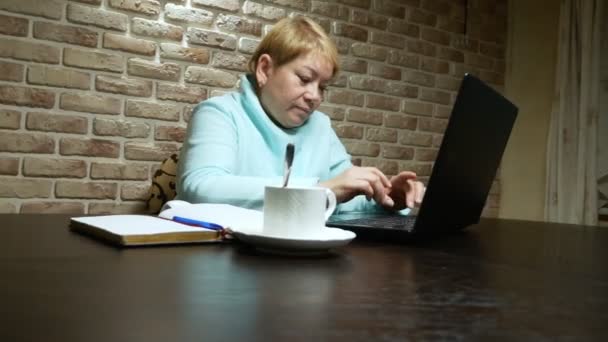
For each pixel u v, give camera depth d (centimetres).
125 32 225
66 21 212
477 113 90
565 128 320
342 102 287
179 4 237
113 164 224
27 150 207
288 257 71
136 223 84
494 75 352
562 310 47
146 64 230
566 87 321
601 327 42
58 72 211
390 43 304
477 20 342
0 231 82
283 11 264
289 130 159
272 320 41
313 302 47
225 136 137
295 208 72
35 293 46
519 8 358
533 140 348
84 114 217
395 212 134
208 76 244
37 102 208
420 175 319
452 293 53
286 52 148
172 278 54
